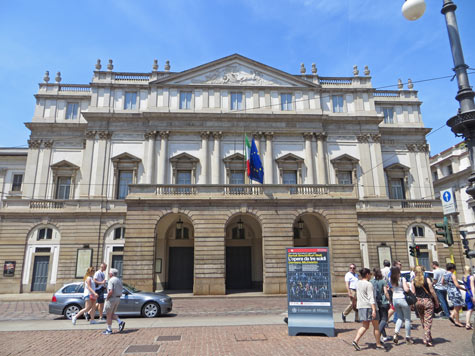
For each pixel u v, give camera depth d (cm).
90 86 3925
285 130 3719
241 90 3819
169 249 3362
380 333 1056
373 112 3916
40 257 3397
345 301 2303
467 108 902
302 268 1216
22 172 4125
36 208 3466
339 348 1000
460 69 939
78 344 1069
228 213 2719
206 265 2619
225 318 1586
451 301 1283
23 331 1277
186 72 3806
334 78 4022
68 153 3762
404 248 3556
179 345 1045
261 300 2403
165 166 3556
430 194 3869
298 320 1175
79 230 3419
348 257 2714
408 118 4094
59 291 1680
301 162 3662
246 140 3102
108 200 3488
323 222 2847
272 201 2753
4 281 3291
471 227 4381
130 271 2573
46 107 3859
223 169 3600
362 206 3641
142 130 3694
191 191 2780
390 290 1258
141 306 1655
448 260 3544
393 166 3875
